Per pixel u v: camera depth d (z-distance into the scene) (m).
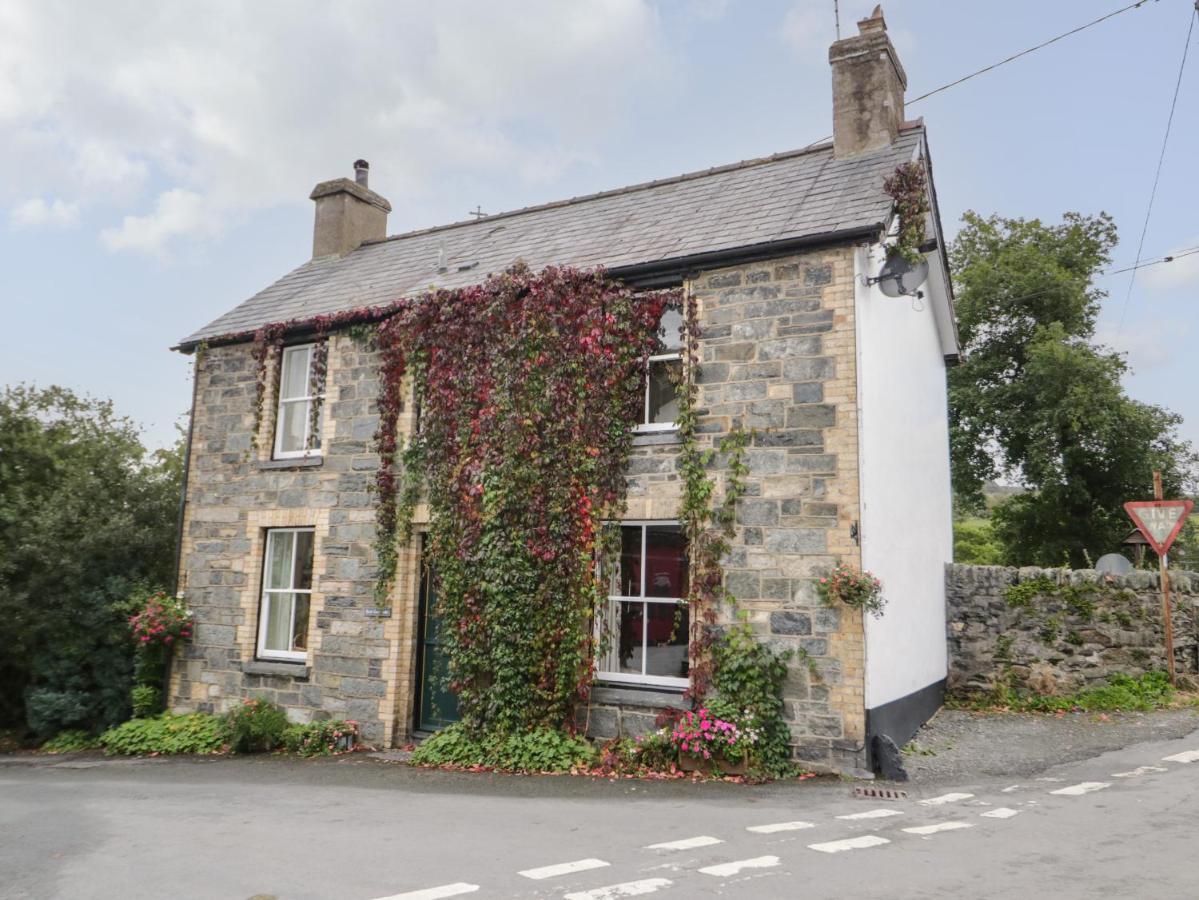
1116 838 5.92
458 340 11.19
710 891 4.95
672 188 13.15
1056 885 4.96
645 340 10.22
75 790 9.16
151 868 5.81
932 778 8.23
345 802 7.93
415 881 5.29
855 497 8.76
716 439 9.53
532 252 12.44
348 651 11.55
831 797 7.61
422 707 11.30
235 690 12.42
